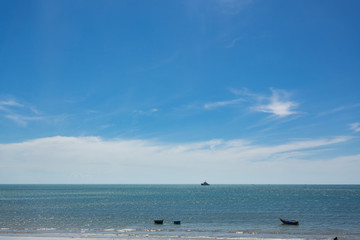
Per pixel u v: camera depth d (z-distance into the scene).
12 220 57.00
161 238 36.78
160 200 118.69
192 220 56.62
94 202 105.50
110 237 37.34
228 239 36.25
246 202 105.81
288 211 72.44
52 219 58.50
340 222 53.81
